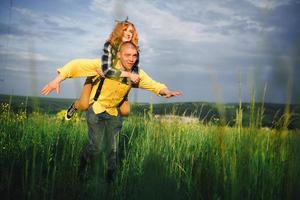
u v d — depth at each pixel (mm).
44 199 2475
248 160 1941
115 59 3709
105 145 2781
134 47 3688
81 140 4449
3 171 3068
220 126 1970
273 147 2117
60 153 3801
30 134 4180
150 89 3916
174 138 3066
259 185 2168
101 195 2430
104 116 3715
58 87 3471
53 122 5004
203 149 3146
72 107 4246
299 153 1518
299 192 1531
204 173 2463
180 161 2932
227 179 2029
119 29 3688
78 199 2729
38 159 3330
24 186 2703
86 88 3770
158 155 1494
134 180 2879
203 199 2318
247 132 1915
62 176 2941
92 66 3621
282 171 2174
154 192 1429
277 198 2119
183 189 2346
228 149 2021
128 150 4043
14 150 3768
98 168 2496
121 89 3686
